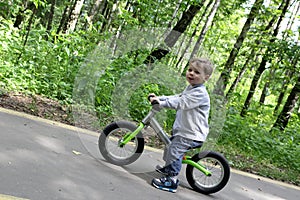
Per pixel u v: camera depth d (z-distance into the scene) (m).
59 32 7.91
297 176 6.06
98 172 3.09
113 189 2.84
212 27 13.75
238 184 4.11
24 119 3.96
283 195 4.30
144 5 7.38
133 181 3.13
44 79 5.72
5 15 7.00
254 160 6.25
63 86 5.58
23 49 6.03
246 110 9.45
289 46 9.64
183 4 7.66
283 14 10.93
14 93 4.98
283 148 7.55
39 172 2.73
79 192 2.62
